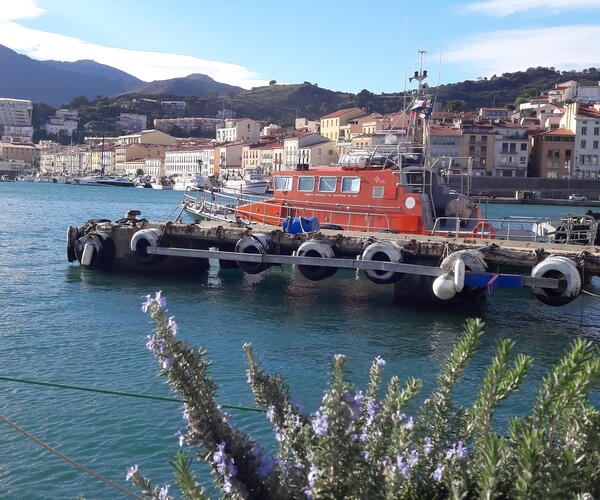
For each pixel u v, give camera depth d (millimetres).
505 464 3291
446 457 3711
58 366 12633
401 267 18859
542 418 3234
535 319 19000
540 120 134750
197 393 3639
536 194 106938
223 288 22922
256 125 187875
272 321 17578
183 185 144875
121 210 73250
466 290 19391
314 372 12766
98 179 162750
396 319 18156
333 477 3254
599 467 3258
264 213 27812
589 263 17281
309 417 4293
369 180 24547
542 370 13312
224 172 146500
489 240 21125
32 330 15656
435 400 4191
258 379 4434
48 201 88438
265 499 3508
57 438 9125
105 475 8086
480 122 119875
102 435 9219
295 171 26609
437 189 24719
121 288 22219
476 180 107125
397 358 14023
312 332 16328
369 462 3555
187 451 8648
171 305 19562
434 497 3600
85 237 25891
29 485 7824
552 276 17203
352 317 18328
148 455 8609
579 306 21219
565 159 114625
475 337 4176
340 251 21219
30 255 31031
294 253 21000
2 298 19891
